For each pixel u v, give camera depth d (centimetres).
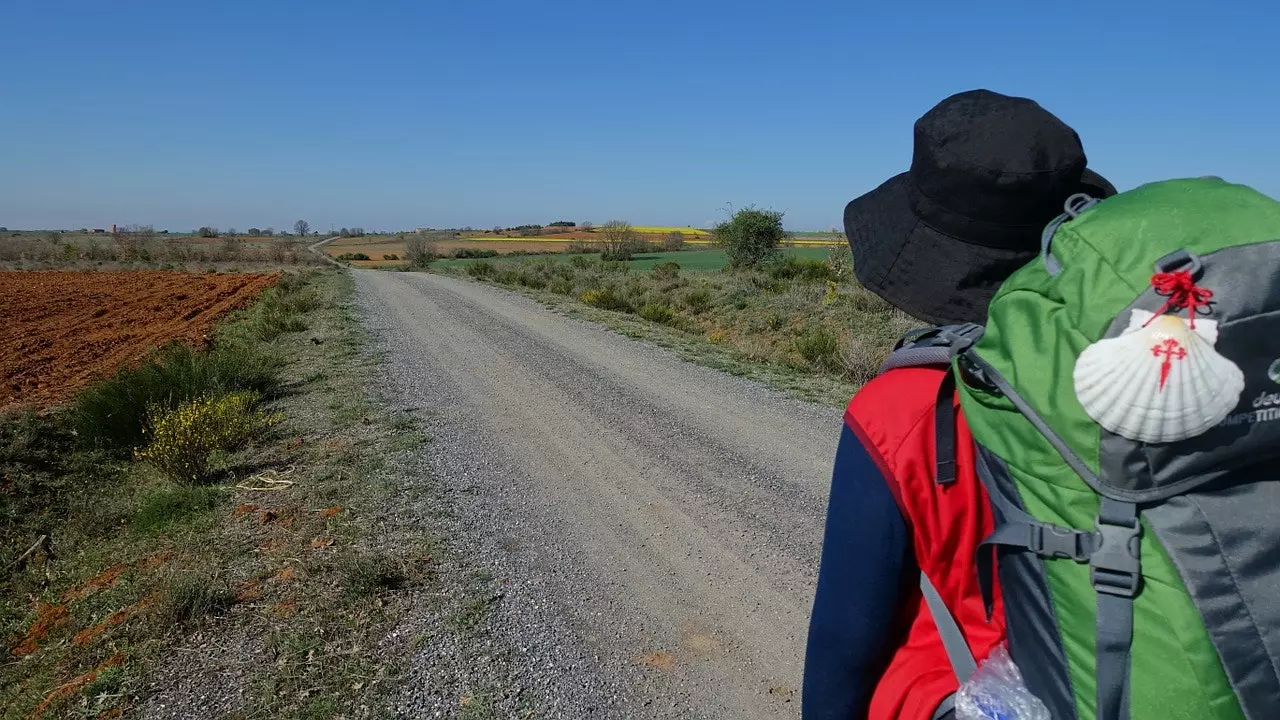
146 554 459
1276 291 68
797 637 354
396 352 1159
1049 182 92
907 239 103
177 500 527
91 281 3438
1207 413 67
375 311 1786
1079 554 75
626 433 693
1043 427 77
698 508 509
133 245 6519
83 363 1204
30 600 427
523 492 539
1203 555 69
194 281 3431
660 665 330
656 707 302
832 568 99
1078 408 73
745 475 575
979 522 91
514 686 313
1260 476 72
